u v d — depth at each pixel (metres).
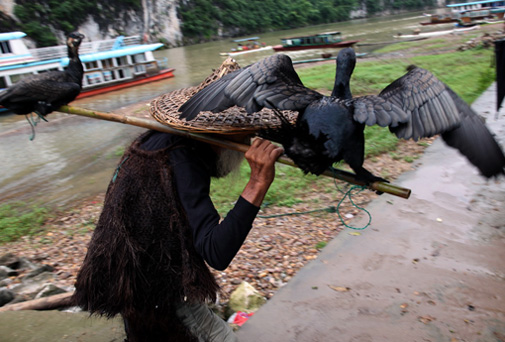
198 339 2.35
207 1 58.31
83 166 10.48
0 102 2.58
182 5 56.28
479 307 3.52
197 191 2.08
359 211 5.56
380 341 3.26
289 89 1.73
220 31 59.09
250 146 2.03
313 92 1.76
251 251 5.02
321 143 1.62
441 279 3.90
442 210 5.20
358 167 1.69
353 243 4.61
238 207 1.96
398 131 1.55
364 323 3.45
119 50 23.56
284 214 5.54
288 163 1.96
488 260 4.14
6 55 20.42
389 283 3.90
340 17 70.12
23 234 6.52
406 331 3.33
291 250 4.95
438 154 7.14
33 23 42.75
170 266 2.17
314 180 6.86
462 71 14.46
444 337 3.25
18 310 3.56
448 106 1.57
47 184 9.35
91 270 2.22
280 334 3.41
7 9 42.00
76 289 2.34
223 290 4.29
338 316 3.54
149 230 2.13
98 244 2.21
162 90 22.16
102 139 12.88
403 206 5.38
